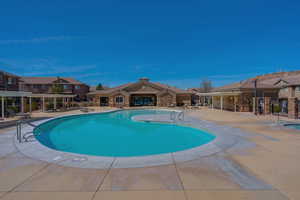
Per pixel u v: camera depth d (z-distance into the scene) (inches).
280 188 153.6
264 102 833.5
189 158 228.1
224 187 155.3
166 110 1139.3
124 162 214.2
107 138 461.1
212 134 409.7
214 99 1412.4
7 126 497.0
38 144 299.3
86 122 713.0
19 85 1694.1
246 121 591.8
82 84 2063.2
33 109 1069.1
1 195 143.8
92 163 211.0
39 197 140.6
